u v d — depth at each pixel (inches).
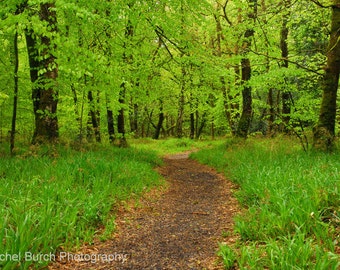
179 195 340.8
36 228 173.2
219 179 415.8
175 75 568.7
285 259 145.0
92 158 357.4
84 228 208.2
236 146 589.0
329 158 339.9
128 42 451.5
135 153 538.9
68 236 190.2
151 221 246.1
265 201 229.6
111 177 319.9
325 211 191.3
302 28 634.8
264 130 951.0
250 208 227.8
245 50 522.6
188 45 444.1
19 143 484.7
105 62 312.7
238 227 202.2
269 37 545.0
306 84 637.3
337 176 239.6
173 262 171.5
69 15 366.9
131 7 375.9
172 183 409.1
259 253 161.2
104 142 664.4
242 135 622.2
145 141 1140.5
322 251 152.1
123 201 277.7
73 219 199.8
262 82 503.2
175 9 430.3
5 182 242.7
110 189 283.1
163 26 403.9
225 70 477.7
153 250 188.9
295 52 730.8
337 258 137.3
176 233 217.9
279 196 216.7
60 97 479.8
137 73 480.7
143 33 498.6
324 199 202.7
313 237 171.6
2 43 427.2
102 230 214.8
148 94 608.4
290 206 199.2
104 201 251.4
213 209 276.1
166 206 293.4
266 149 474.0
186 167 559.8
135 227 230.8
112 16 337.7
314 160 340.5
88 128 637.3
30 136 550.3
